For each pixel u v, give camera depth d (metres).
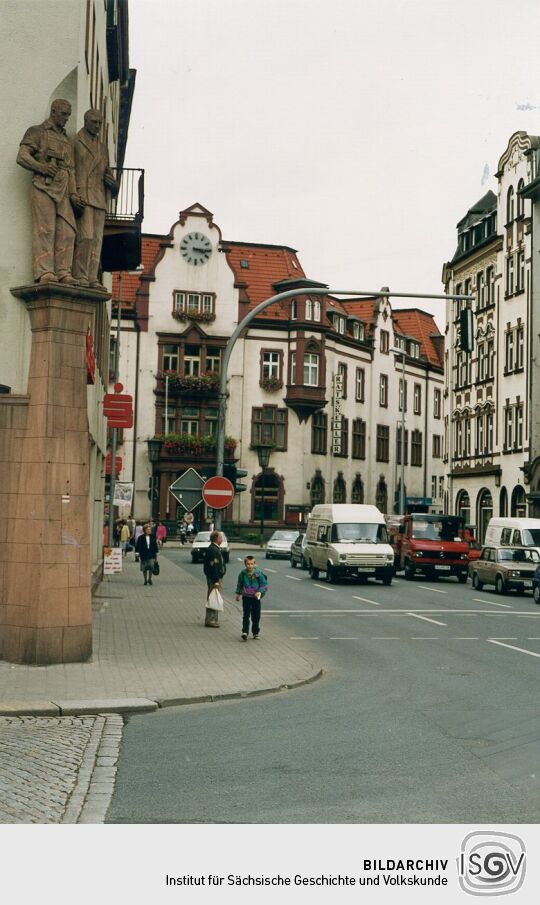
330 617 24.12
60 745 9.80
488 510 57.94
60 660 14.91
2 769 8.57
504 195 56.16
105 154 16.22
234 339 20.97
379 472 85.19
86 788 7.98
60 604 14.94
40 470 14.91
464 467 61.38
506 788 8.09
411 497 83.31
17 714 11.52
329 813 7.27
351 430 80.62
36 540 14.88
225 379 20.97
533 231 51.84
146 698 12.42
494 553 34.50
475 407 59.81
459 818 7.14
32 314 15.26
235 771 8.71
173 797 7.74
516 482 53.59
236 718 11.52
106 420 39.69
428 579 41.62
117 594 29.06
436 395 96.44
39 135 15.62
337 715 11.70
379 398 85.38
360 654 17.59
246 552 63.59
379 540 36.53
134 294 72.19
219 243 73.25
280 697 13.09
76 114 17.00
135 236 22.27
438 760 9.19
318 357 74.31
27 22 16.81
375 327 84.56
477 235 60.41
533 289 51.75
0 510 15.21
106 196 16.34
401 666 16.11
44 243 15.38
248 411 73.00
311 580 37.94
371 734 10.49
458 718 11.45
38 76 16.73
